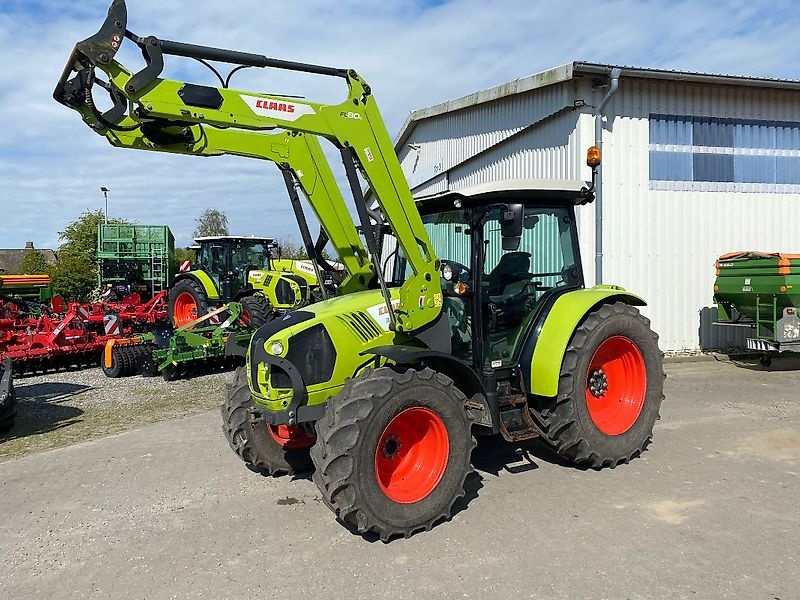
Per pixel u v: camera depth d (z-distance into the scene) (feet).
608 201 33.14
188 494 16.07
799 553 11.86
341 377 13.82
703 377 29.35
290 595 10.96
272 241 46.78
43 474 18.11
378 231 17.83
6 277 45.83
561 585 10.91
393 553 12.35
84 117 12.69
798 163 36.73
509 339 16.24
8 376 23.54
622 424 17.26
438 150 50.62
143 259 73.10
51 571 12.21
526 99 36.96
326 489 12.26
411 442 13.75
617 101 32.99
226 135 14.62
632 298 18.15
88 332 38.83
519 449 18.65
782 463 16.94
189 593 11.18
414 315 14.23
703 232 34.94
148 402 27.81
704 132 34.68
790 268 28.60
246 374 16.38
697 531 12.87
